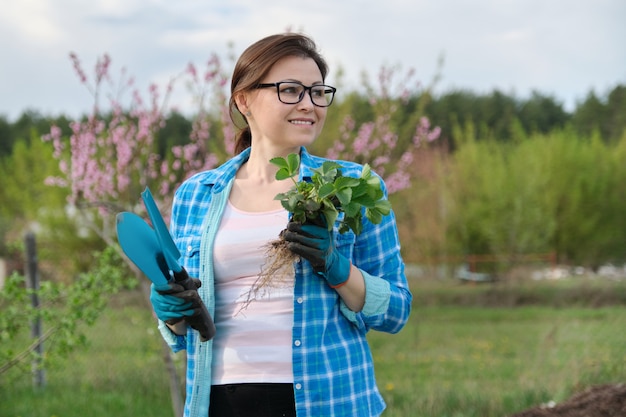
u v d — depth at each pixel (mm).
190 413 2178
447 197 19047
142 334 8180
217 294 2197
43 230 16172
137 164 6320
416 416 5480
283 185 2277
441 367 8242
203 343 2184
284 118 2254
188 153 6645
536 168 18797
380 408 2238
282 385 2100
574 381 5723
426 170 18609
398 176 8156
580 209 19641
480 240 18562
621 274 17703
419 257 18812
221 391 2160
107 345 7992
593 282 15945
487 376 7441
